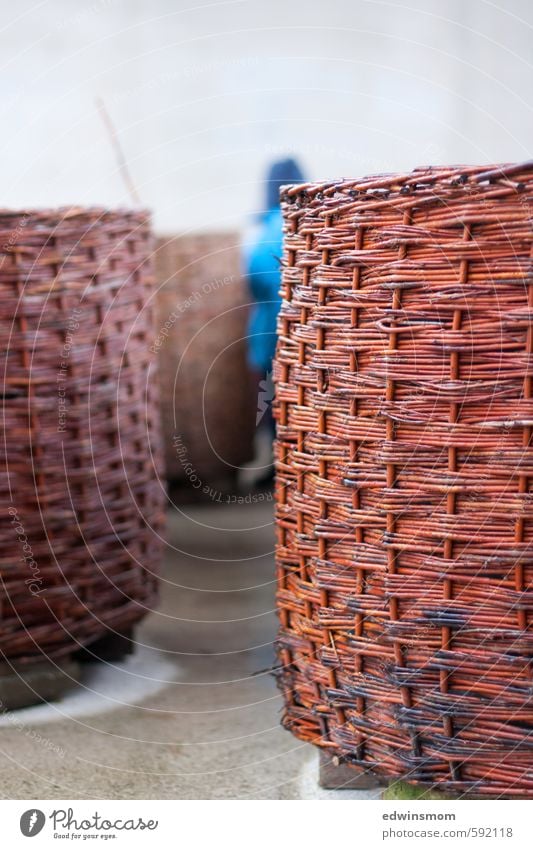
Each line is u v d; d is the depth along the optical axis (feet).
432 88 17.88
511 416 4.51
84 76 16.21
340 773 5.81
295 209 5.27
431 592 4.75
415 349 4.65
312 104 17.44
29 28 15.80
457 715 4.80
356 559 4.95
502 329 4.48
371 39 17.52
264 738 6.81
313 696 5.45
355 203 4.80
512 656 4.65
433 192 4.55
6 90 15.79
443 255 4.56
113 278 7.54
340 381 4.95
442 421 4.62
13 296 7.02
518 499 4.54
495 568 4.62
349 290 4.87
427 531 4.71
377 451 4.81
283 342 5.44
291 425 5.36
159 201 16.90
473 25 17.84
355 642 5.03
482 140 18.12
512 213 4.43
